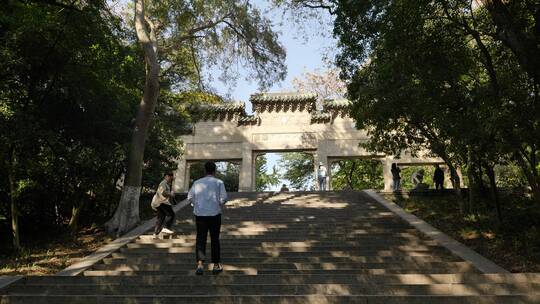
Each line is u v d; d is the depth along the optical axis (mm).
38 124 10445
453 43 11297
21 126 9852
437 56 11031
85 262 8656
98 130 13672
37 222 13797
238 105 25469
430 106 11016
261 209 15016
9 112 9703
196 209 6980
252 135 25375
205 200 6973
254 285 6473
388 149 15109
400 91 11812
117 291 6629
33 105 10906
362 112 13297
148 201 18078
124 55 13852
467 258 8312
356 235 10844
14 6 10242
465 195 15898
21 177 11688
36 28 10055
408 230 11258
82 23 11234
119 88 13594
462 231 11539
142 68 15609
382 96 12227
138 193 13227
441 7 10805
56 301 6289
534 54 8234
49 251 10875
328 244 9875
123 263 8758
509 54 10945
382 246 9523
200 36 17734
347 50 12023
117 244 10125
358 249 9453
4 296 6332
